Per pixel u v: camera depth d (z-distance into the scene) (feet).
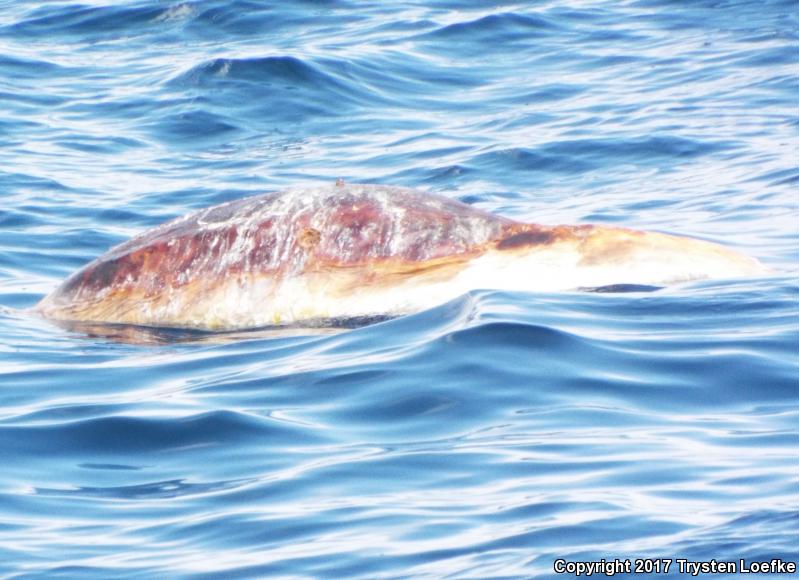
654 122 195.42
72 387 97.66
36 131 208.03
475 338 95.86
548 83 222.07
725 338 96.32
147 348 108.68
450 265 112.57
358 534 67.72
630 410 83.71
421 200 118.11
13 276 141.49
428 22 257.96
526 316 100.17
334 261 114.73
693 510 67.36
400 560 64.34
